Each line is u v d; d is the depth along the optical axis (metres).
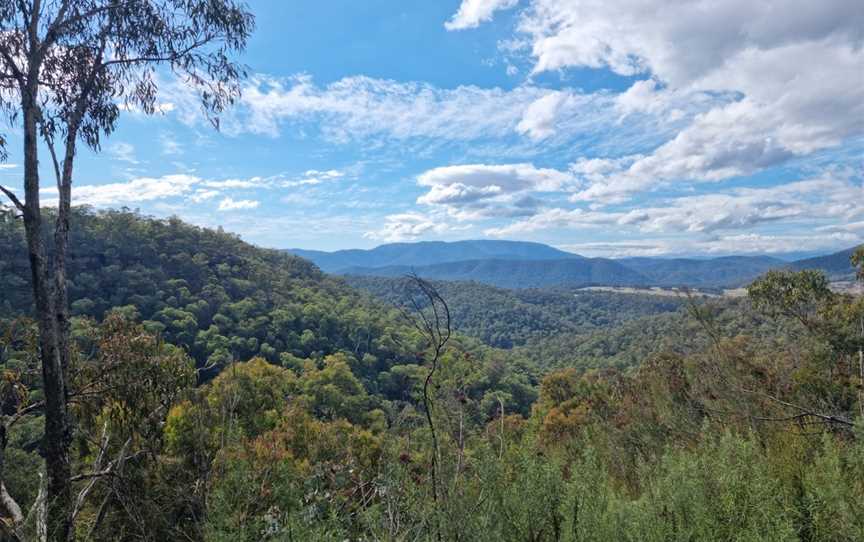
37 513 3.22
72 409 4.73
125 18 4.81
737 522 1.67
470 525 1.62
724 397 3.21
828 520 1.65
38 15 4.28
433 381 1.93
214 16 4.93
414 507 1.73
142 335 4.89
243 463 2.38
